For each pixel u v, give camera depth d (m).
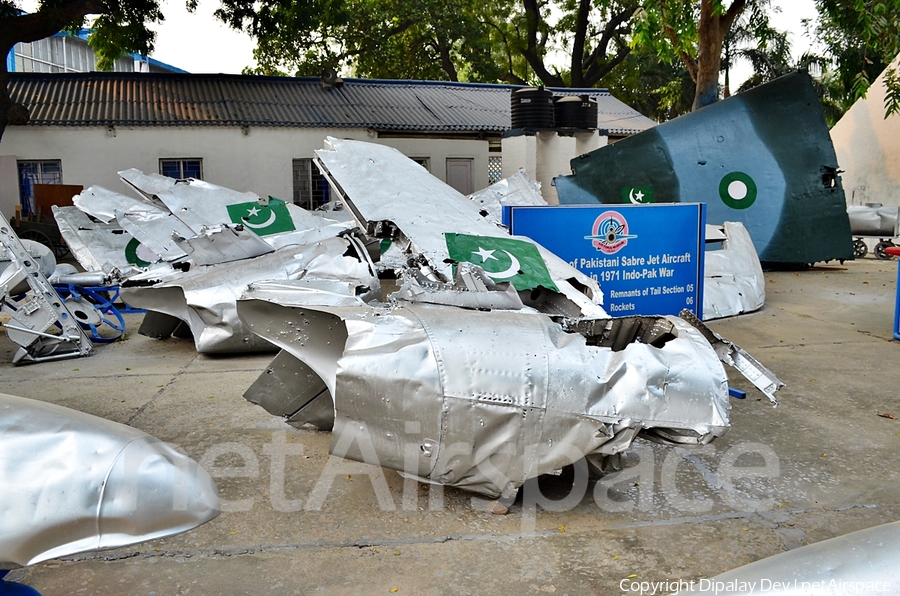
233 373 6.00
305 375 4.17
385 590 2.72
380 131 17.28
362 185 5.19
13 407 1.53
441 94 20.25
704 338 3.31
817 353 6.51
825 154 11.88
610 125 19.50
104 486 1.41
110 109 16.28
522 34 31.00
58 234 14.69
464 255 4.42
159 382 5.73
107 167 15.82
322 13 21.16
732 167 12.30
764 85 11.95
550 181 16.30
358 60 28.45
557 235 6.80
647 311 7.23
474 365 3.02
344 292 3.97
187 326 7.38
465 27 28.19
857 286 10.66
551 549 3.03
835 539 1.66
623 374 3.08
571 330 3.62
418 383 3.00
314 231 7.86
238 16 18.59
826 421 4.65
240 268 6.52
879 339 7.10
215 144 16.31
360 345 3.12
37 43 30.91
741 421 4.66
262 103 17.66
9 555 1.38
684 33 11.77
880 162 17.34
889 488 3.62
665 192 12.60
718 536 3.13
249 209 9.75
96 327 7.77
